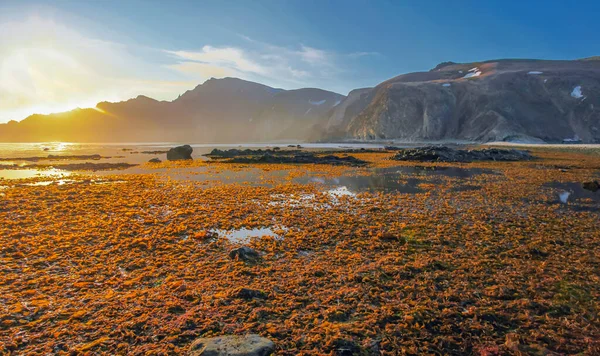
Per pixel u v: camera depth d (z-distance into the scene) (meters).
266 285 8.89
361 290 8.57
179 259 10.82
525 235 13.26
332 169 39.34
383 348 6.34
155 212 17.41
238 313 7.45
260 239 12.95
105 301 8.02
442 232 13.71
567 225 14.72
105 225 14.77
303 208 18.34
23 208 18.30
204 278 9.39
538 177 30.52
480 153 53.97
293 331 6.81
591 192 22.81
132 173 37.09
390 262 10.46
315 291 8.57
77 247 11.90
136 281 9.15
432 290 8.59
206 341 6.20
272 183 28.20
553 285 8.86
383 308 7.73
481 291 8.56
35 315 7.46
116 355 6.07
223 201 20.30
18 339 6.55
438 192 23.27
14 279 9.33
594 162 45.53
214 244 12.26
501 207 18.38
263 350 5.98
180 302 7.95
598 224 14.85
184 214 16.98
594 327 6.92
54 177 33.47
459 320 7.28
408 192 23.52
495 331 6.91
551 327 6.98
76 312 7.50
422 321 7.20
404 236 13.13
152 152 86.31
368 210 17.70
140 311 7.55
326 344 6.32
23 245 12.06
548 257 10.90
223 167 42.72
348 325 7.02
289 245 12.12
